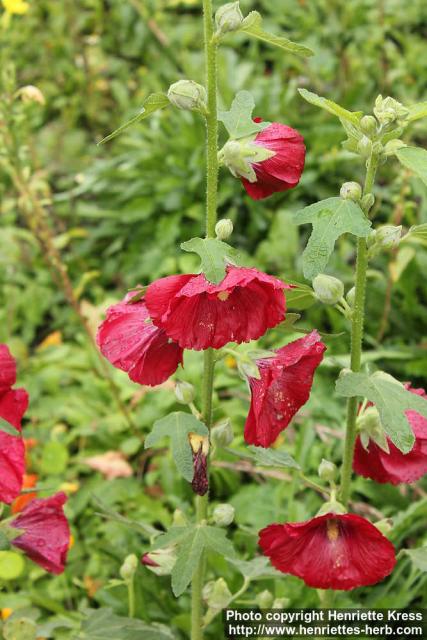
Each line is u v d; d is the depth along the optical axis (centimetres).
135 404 141
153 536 93
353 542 84
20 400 83
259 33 81
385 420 79
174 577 84
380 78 200
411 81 202
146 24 225
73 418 139
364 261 85
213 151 83
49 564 87
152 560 92
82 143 203
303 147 84
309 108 188
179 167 179
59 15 232
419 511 110
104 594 109
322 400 129
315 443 127
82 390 147
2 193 186
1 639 90
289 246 158
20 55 227
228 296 78
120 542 117
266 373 80
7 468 81
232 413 133
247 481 131
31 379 147
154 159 183
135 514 122
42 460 130
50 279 173
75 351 156
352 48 210
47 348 156
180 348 83
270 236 161
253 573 96
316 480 121
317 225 79
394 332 149
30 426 140
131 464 136
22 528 87
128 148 200
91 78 218
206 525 86
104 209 185
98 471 134
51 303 171
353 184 82
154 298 76
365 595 111
